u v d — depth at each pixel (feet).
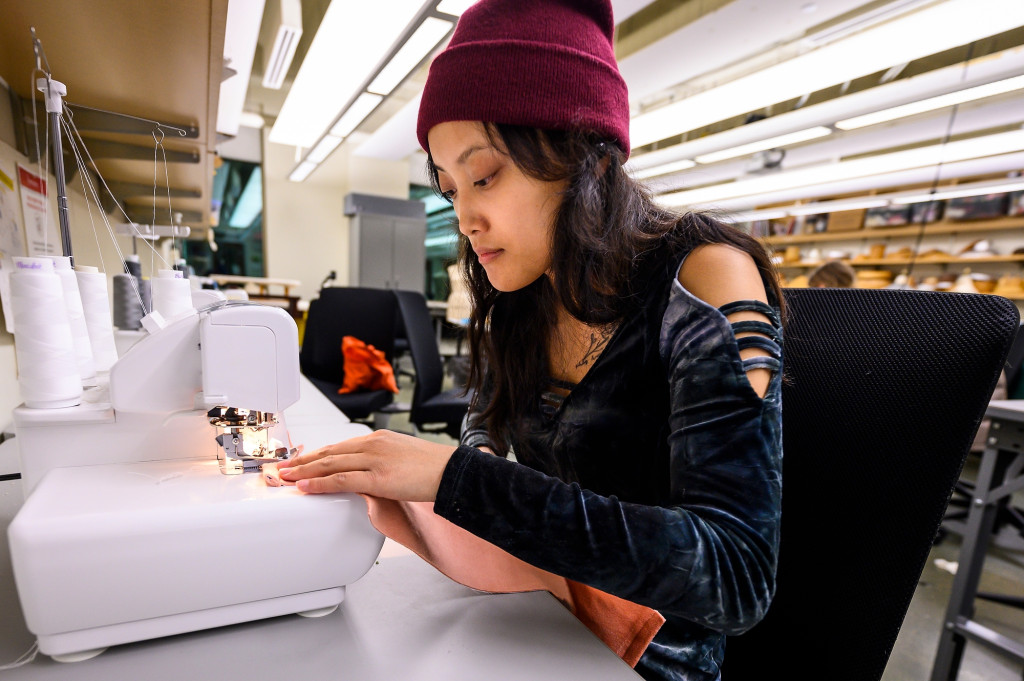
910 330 1.76
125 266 5.02
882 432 1.72
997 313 1.59
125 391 1.54
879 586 1.65
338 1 5.99
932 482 1.59
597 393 1.74
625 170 1.64
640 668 1.50
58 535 1.09
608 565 1.13
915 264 15.48
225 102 9.66
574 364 2.02
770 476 1.21
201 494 1.34
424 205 23.44
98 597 1.15
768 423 1.23
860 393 1.80
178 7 2.65
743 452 1.20
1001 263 13.78
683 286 1.52
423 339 7.29
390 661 1.23
